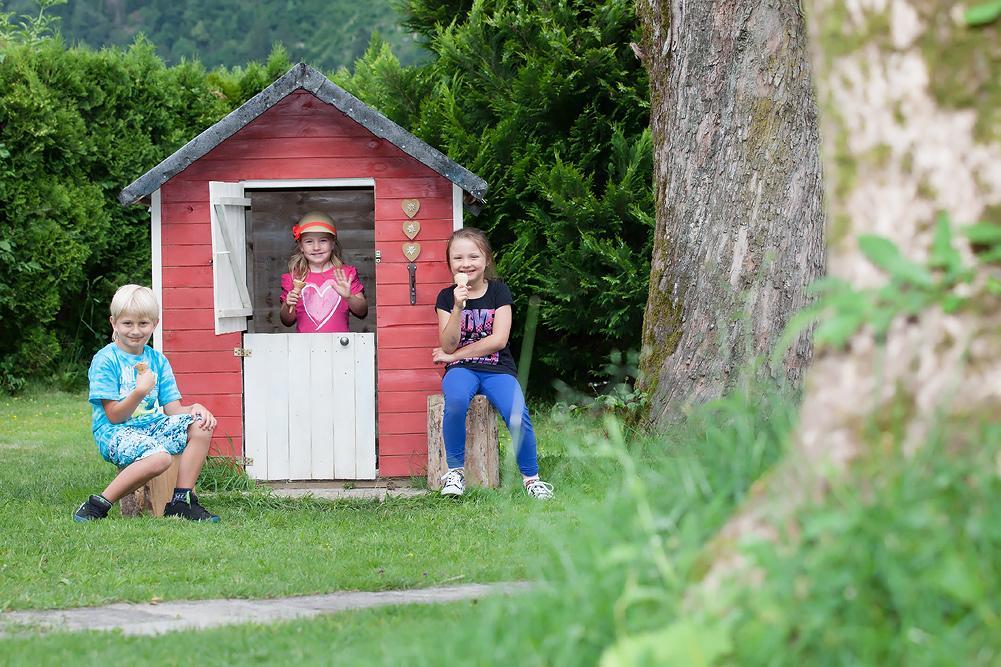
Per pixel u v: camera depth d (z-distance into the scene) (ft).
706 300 28.58
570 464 26.02
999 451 8.39
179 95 56.24
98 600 15.89
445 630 11.06
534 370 46.24
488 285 27.89
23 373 50.93
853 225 9.28
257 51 105.19
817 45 9.55
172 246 29.35
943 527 8.27
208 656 11.87
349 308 31.65
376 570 18.21
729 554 9.08
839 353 9.19
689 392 28.37
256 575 17.95
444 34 46.24
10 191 48.42
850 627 8.02
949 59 8.80
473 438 27.68
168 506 24.23
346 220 34.71
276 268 34.63
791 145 28.32
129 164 53.67
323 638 12.50
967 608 8.15
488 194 44.14
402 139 28.40
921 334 8.80
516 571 17.07
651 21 30.17
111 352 24.47
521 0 44.09
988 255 8.53
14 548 19.85
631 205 41.34
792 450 9.32
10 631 13.71
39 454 34.09
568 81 42.37
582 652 8.95
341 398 29.45
